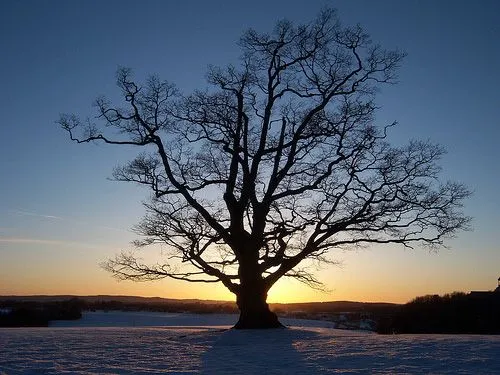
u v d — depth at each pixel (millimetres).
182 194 33031
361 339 24938
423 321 38281
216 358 19281
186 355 20188
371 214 32344
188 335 28500
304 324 60156
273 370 16328
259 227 32688
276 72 33719
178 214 33344
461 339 23500
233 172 33312
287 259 32531
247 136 33750
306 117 32938
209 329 35000
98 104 33969
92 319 73625
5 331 32844
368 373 15438
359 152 32656
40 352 20953
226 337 26891
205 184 33281
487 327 35938
